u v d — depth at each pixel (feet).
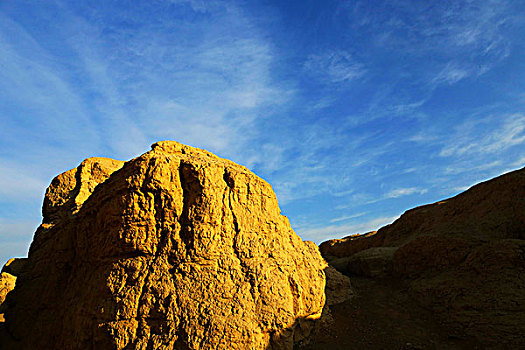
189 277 31.14
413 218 94.32
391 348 36.78
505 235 55.93
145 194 33.96
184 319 28.99
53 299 39.22
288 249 37.76
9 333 45.29
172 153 40.52
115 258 33.01
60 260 40.78
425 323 42.96
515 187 62.44
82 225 38.88
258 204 37.93
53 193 66.28
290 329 31.60
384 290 54.44
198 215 33.47
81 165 68.23
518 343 35.29
